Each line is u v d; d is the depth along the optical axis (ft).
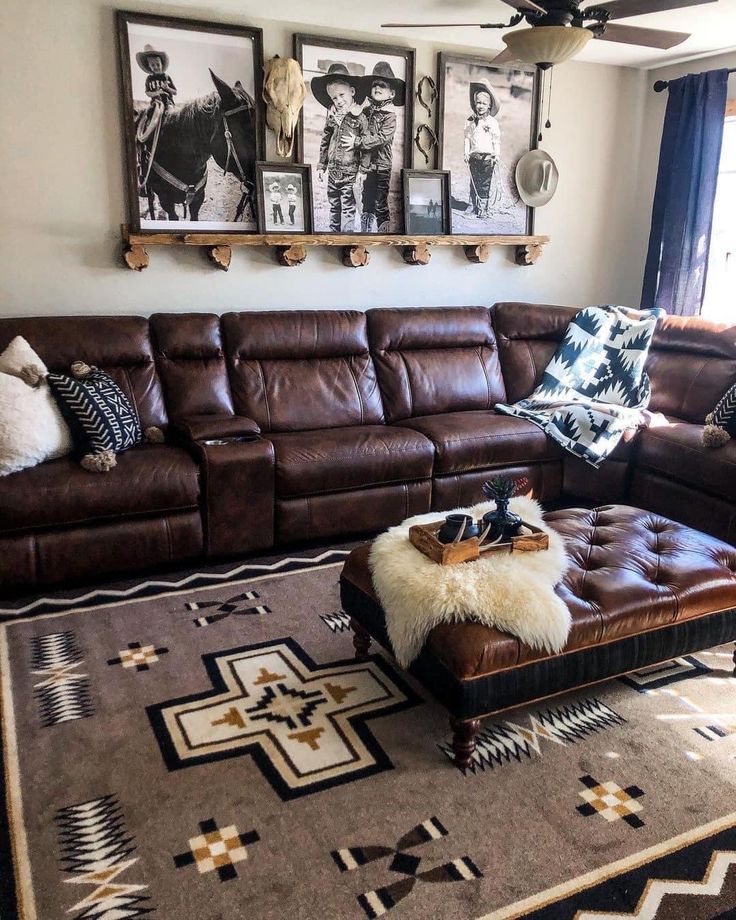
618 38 9.65
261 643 8.52
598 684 7.93
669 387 13.35
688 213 14.82
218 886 5.28
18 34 10.78
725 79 14.06
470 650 6.22
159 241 11.87
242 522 10.50
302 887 5.28
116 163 11.74
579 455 12.46
